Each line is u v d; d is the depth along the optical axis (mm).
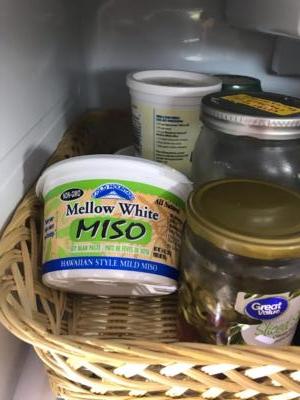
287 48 672
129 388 355
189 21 685
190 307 405
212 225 358
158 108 521
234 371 338
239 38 691
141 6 681
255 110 435
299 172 456
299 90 708
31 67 483
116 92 728
